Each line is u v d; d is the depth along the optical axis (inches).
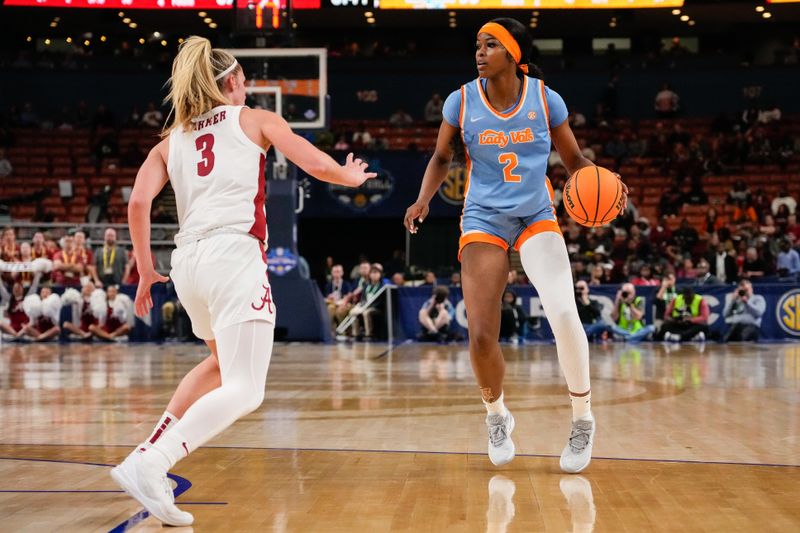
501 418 161.2
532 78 161.8
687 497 135.9
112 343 573.3
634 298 589.0
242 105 137.5
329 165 124.9
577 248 703.1
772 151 903.7
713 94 1005.8
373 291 607.8
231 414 120.3
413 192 825.5
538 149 159.8
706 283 613.0
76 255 604.1
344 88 1040.2
